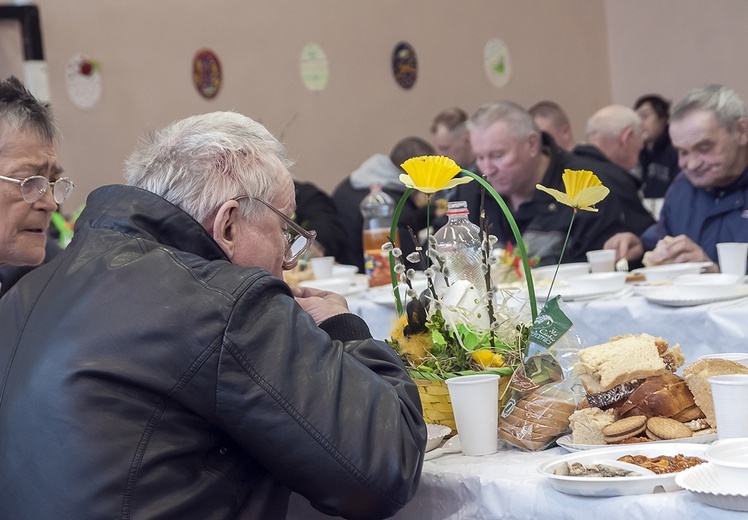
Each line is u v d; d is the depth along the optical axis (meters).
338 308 1.34
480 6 7.30
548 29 7.79
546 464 1.13
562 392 1.31
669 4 7.75
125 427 1.08
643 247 3.42
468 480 1.17
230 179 1.23
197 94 5.71
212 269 1.16
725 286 2.13
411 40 6.82
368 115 6.54
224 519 1.14
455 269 1.50
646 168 6.04
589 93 8.08
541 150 3.74
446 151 5.28
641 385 1.23
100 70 5.32
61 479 1.08
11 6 4.94
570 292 2.41
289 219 1.29
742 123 3.09
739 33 7.34
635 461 1.09
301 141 6.18
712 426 1.20
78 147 5.23
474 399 1.29
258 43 5.99
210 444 1.14
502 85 7.46
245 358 1.10
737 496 0.90
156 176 1.24
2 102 1.70
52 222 4.06
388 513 1.13
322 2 6.30
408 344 1.43
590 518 1.03
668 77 7.86
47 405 1.10
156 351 1.10
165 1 5.59
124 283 1.14
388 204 3.93
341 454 1.09
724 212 3.20
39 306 1.19
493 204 3.77
